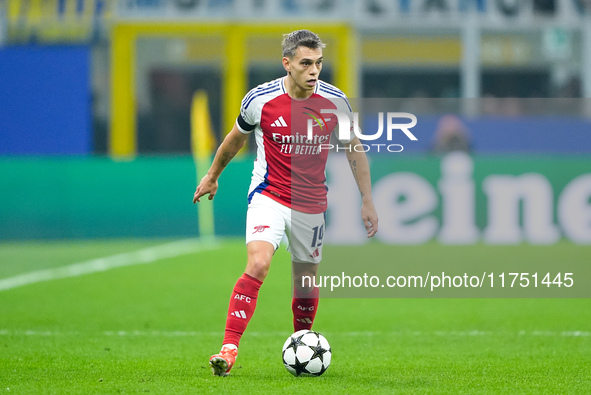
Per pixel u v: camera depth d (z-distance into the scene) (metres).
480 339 22.73
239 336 16.92
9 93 62.47
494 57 69.12
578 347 21.28
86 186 51.22
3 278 36.50
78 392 15.22
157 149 68.75
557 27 68.69
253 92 17.30
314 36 16.69
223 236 52.09
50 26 66.62
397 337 23.16
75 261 42.38
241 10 68.44
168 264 40.94
